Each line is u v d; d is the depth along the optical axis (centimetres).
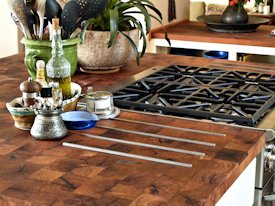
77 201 114
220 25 387
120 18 233
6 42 432
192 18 456
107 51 227
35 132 151
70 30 200
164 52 403
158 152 143
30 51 204
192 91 200
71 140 151
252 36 376
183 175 128
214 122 168
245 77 222
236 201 148
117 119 170
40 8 190
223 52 379
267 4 477
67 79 172
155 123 167
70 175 128
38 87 158
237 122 169
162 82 211
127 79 221
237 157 140
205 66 249
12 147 146
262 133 159
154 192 119
